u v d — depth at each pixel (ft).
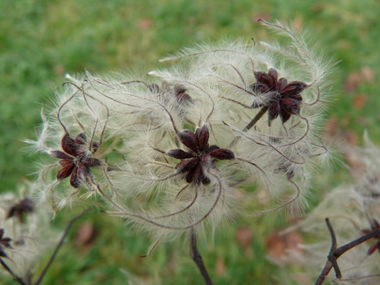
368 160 0.26
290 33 0.18
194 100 0.18
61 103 0.17
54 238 0.28
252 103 0.17
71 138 0.17
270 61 0.18
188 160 0.16
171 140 0.17
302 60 0.18
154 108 0.16
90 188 0.16
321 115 0.18
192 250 0.19
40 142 0.17
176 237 0.16
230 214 0.17
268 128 0.18
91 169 0.17
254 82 0.17
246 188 0.19
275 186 0.17
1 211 0.23
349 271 0.22
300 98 0.17
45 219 0.26
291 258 0.31
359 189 0.24
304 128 0.17
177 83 0.17
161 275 0.39
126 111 0.17
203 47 0.19
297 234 0.39
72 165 0.16
